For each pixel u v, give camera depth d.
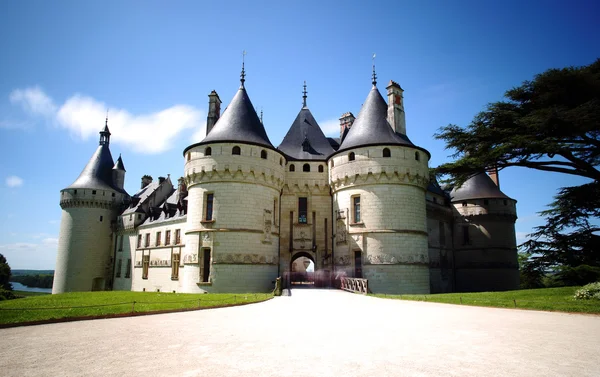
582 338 10.34
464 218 46.12
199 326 12.29
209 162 30.66
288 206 35.34
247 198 30.33
